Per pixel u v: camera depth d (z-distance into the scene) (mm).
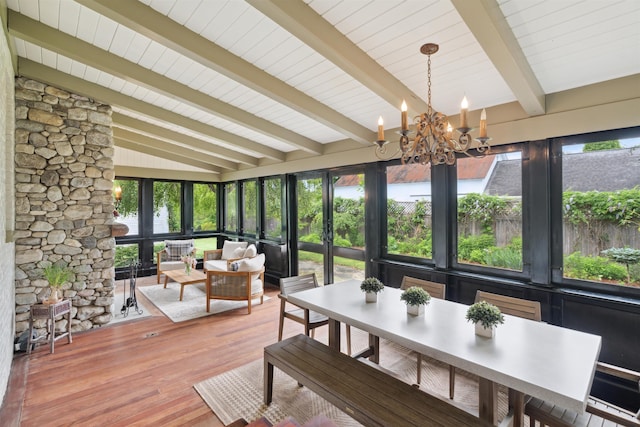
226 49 2707
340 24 2219
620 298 2465
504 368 1600
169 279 6680
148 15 2324
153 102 4199
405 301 2389
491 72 2613
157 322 4230
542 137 2822
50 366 3070
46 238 3762
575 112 2637
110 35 2785
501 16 1927
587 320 2666
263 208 6637
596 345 1855
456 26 2131
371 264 4402
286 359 2264
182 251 6590
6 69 2680
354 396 1837
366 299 2656
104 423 2285
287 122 4348
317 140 4945
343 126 3814
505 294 3139
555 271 2830
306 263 5691
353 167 4727
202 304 4980
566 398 1371
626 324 2480
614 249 2543
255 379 2850
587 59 2277
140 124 5016
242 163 6980
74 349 3432
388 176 4258
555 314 2830
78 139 3969
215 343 3592
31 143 3672
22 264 3613
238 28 2453
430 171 3742
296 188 5898
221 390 2682
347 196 4891
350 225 4848
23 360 3184
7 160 3213
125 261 6730
